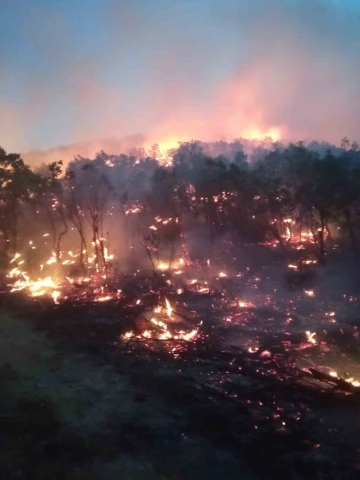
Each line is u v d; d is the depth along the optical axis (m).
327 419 5.68
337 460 4.80
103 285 12.99
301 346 8.23
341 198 12.30
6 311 10.91
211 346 8.41
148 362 7.64
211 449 5.08
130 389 6.67
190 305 10.91
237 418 5.68
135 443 5.18
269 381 6.72
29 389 6.70
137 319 9.96
